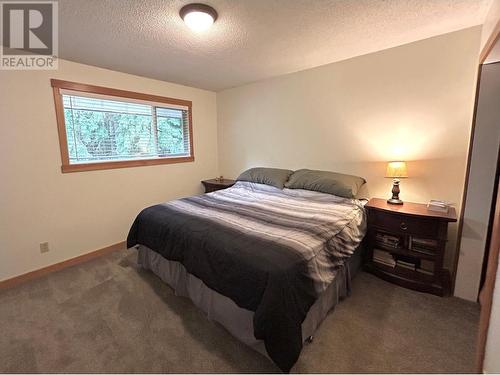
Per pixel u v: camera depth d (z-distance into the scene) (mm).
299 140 3199
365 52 2473
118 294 2121
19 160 2291
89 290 2182
